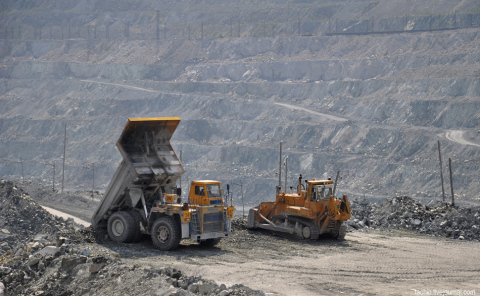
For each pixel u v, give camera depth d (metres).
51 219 35.38
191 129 166.62
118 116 186.12
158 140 21.27
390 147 131.62
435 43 177.75
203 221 20.16
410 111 142.12
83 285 15.90
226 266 18.22
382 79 164.62
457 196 104.44
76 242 20.58
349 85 168.12
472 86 141.75
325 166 132.00
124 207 21.94
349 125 144.75
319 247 22.31
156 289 14.34
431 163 117.38
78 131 184.62
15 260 18.45
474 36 173.50
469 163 111.56
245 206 123.75
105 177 158.25
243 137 160.38
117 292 14.93
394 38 189.38
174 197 20.61
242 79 197.62
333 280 16.73
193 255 19.78
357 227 27.44
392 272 18.00
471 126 129.75
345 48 199.75
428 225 27.42
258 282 16.23
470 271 18.36
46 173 167.38
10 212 34.38
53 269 16.94
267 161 143.12
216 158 151.25
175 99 187.25
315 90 173.75
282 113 163.75
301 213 23.83
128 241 21.22
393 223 28.41
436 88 149.00
